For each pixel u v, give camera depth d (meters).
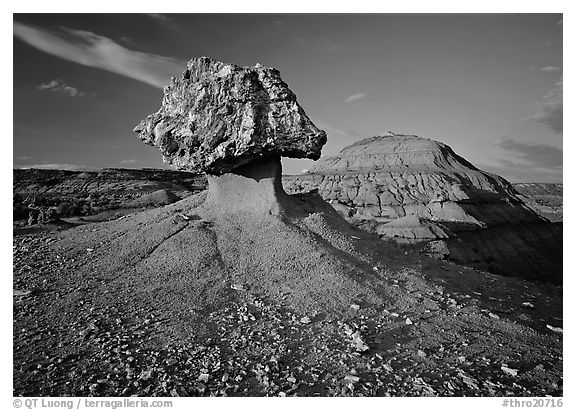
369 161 63.62
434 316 8.38
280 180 12.06
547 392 6.03
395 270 10.62
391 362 6.55
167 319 7.36
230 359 6.31
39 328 6.84
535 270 41.16
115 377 5.71
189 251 9.83
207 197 12.34
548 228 50.59
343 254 10.52
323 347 6.82
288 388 5.73
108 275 8.98
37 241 11.11
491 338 7.62
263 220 11.14
